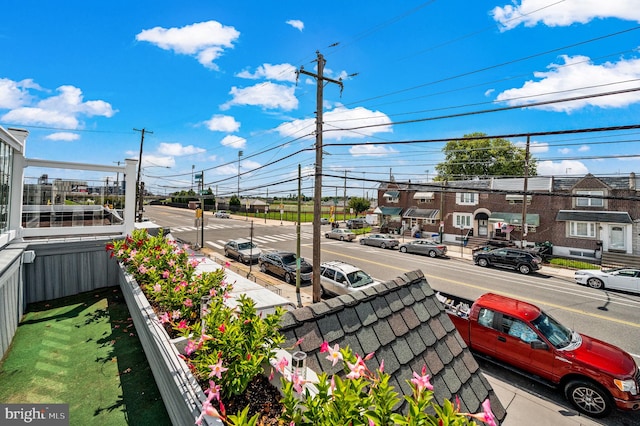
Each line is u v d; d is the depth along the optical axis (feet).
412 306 12.85
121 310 27.04
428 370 10.75
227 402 8.62
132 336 21.99
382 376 7.14
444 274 58.65
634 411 19.99
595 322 35.19
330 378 8.96
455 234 100.83
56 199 34.35
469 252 83.66
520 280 55.06
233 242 69.77
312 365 9.09
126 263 28.76
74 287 31.73
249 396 8.82
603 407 19.13
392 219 119.34
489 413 5.57
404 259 72.69
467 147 126.31
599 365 19.53
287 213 209.05
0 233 25.17
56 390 16.28
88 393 15.97
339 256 74.28
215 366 8.20
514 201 88.22
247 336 9.76
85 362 18.85
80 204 35.81
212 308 12.14
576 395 20.24
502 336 23.53
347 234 101.55
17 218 29.99
